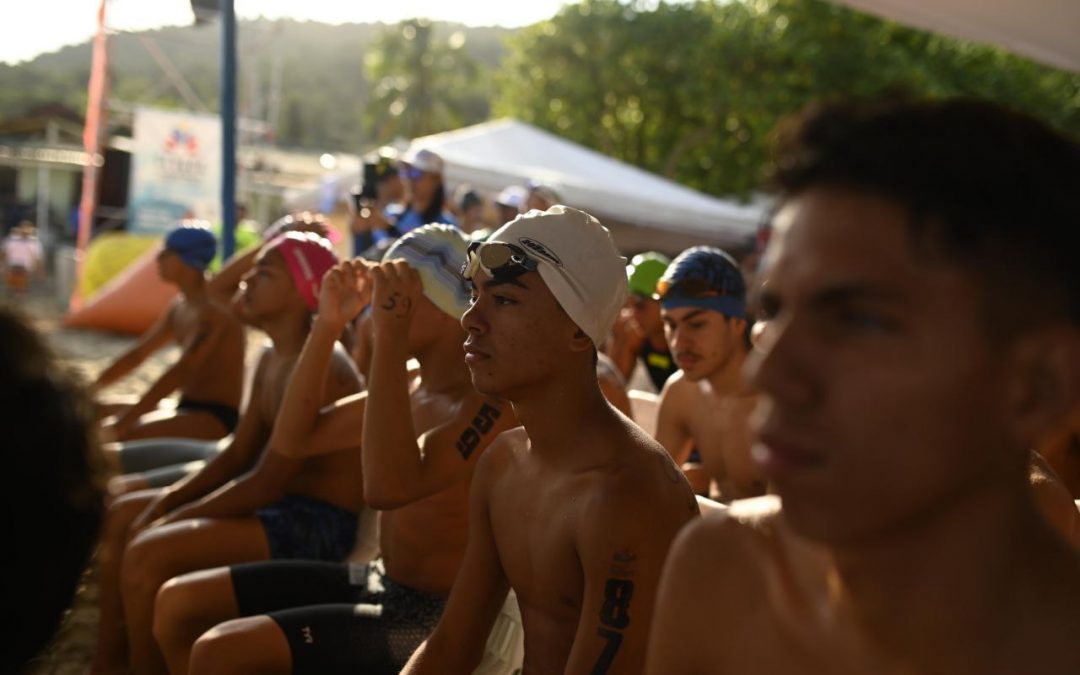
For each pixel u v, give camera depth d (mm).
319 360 3027
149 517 3418
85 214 15422
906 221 714
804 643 942
